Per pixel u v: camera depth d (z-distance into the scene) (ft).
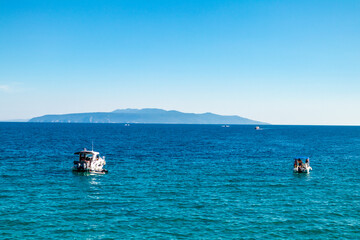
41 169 185.68
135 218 101.71
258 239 87.30
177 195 130.00
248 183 154.81
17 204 113.60
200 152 296.92
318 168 206.39
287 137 626.23
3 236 85.81
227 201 122.01
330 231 93.35
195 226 95.66
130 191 135.95
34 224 94.89
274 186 148.97
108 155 262.26
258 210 111.24
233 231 92.38
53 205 113.70
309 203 120.57
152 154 274.16
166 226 95.30
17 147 305.53
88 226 94.27
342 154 294.46
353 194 135.13
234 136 638.53
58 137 498.69
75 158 239.30
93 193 131.95
